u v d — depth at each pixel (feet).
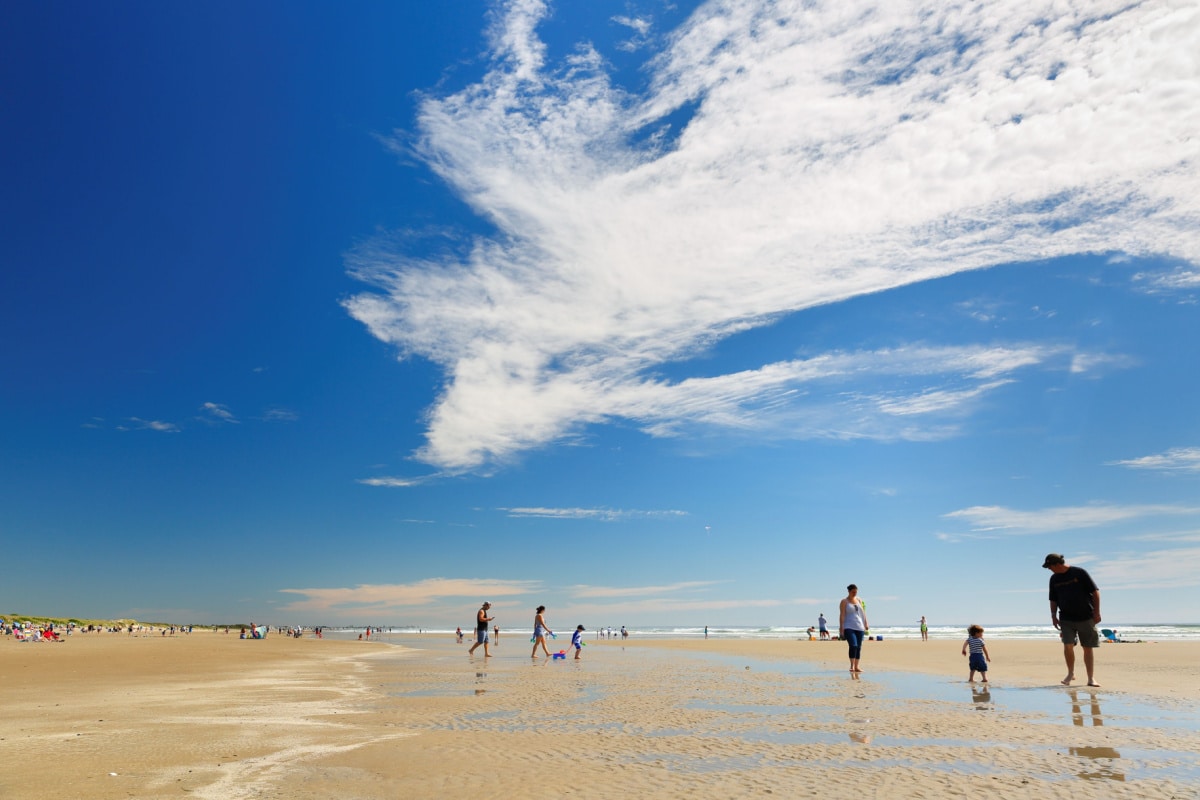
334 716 41.86
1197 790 21.86
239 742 32.68
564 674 74.59
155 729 36.94
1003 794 21.65
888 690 51.88
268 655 128.47
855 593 68.28
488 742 32.27
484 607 111.14
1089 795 21.36
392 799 22.06
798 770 25.48
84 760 28.35
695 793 22.45
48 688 61.16
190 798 22.20
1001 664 78.95
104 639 234.17
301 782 24.43
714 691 54.08
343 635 537.24
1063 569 52.85
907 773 24.66
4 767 26.96
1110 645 139.95
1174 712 38.04
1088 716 36.83
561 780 24.52
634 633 611.88
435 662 103.04
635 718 39.78
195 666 93.15
